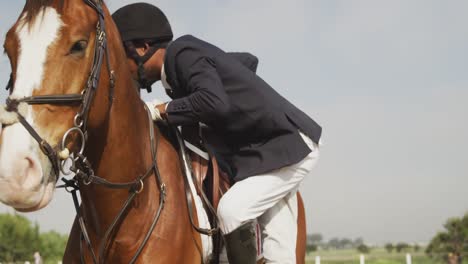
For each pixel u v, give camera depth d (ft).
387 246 181.88
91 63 7.75
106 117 8.34
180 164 10.21
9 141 6.76
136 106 9.25
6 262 133.59
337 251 214.69
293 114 10.64
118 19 10.73
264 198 10.20
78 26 7.50
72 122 7.48
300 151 10.39
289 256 11.07
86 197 8.89
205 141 10.51
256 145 10.36
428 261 88.02
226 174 10.84
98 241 9.01
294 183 10.71
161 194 9.43
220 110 9.52
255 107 10.00
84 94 7.60
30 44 7.16
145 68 10.82
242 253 10.03
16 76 7.07
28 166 6.78
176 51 9.97
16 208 6.91
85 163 7.97
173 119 9.81
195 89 9.72
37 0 7.47
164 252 9.15
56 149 7.23
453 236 92.73
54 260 138.92
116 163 8.75
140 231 9.07
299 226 12.51
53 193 7.24
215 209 10.14
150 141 9.71
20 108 6.89
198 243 9.82
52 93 7.14
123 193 8.87
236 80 9.98
